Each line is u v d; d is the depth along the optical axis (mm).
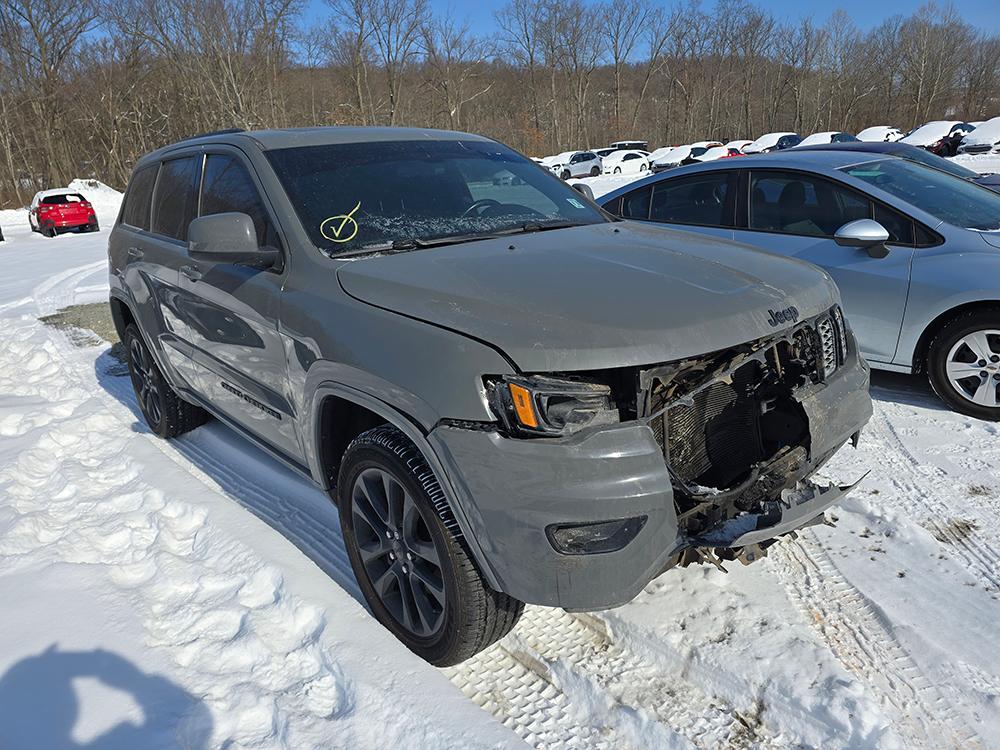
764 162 5160
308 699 2330
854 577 2885
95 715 2246
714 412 2457
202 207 3654
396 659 2400
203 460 4270
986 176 6945
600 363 2107
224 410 3721
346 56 47812
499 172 3605
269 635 2615
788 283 2611
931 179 4988
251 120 41438
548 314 2219
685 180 5508
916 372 4449
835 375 2697
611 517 2055
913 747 2148
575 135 61031
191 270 3561
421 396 2227
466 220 3156
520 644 2652
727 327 2275
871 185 4699
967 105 63312
